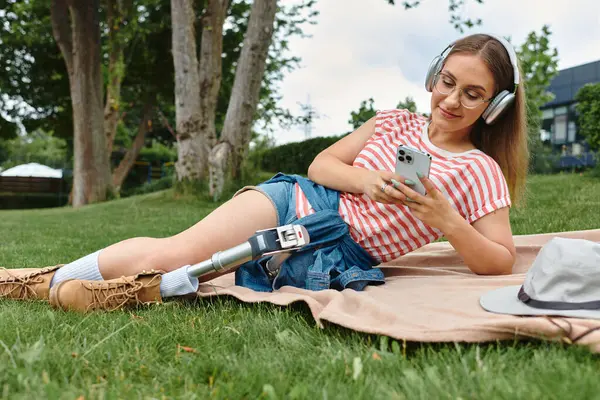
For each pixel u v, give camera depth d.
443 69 2.51
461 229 2.44
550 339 1.71
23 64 21.95
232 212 2.61
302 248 2.58
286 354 1.75
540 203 7.53
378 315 2.03
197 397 1.41
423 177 2.34
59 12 18.36
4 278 2.54
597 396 1.29
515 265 3.05
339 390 1.42
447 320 1.92
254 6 12.45
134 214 11.24
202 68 13.93
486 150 2.81
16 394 1.37
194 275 2.45
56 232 7.78
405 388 1.41
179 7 13.38
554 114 22.55
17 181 32.78
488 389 1.37
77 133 19.14
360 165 2.77
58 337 1.92
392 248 2.68
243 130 12.92
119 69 18.31
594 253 1.83
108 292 2.36
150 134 31.11
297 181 2.79
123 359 1.68
